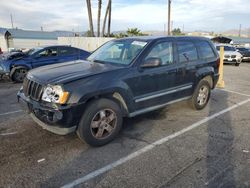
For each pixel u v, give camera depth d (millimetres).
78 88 3641
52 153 3799
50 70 4215
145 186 3016
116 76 4082
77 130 3861
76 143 4141
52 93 3604
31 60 10578
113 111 4086
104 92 3887
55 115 3555
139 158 3682
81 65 4504
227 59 17953
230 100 7031
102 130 4008
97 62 4766
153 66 4414
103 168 3406
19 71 10367
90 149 3947
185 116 5543
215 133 4617
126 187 3000
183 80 5297
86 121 3787
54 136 4391
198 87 5758
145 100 4566
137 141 4254
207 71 5820
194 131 4707
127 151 3896
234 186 3012
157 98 4793
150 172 3311
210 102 6762
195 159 3650
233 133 4621
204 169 3379
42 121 3818
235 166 3453
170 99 5117
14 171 3309
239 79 11141
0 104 6551
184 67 5242
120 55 4758
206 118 5438
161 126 4945
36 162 3537
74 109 3594
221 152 3867
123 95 4172
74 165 3475
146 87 4523
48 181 3111
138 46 4664
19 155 3727
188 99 5727
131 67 4297
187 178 3170
